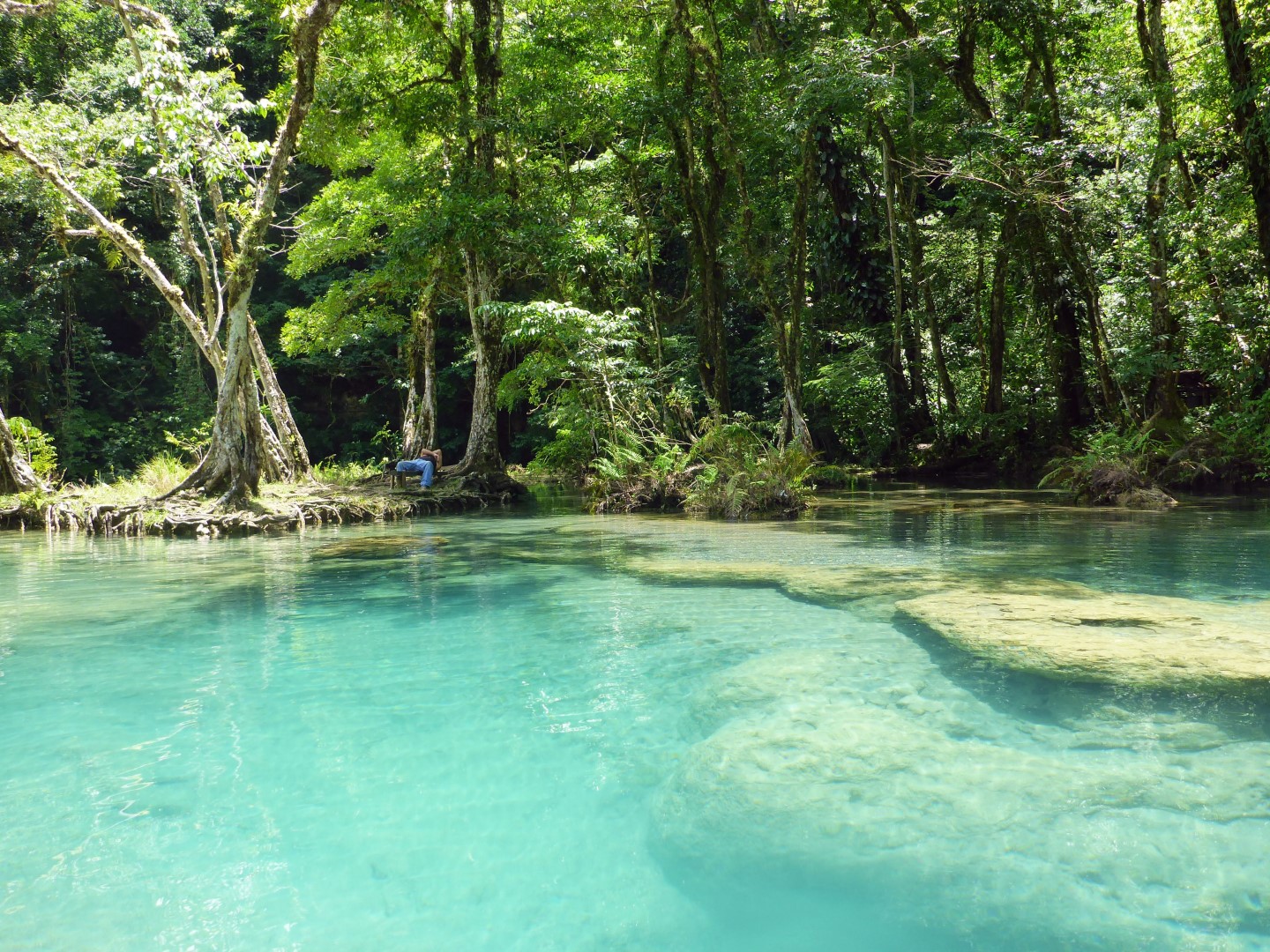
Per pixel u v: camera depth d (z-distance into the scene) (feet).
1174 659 9.37
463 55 46.93
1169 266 47.06
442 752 7.55
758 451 39.40
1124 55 53.16
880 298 67.10
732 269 63.93
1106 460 37.55
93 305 95.40
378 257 90.38
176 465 40.14
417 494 41.55
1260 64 36.27
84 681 9.93
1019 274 61.77
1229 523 26.76
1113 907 4.82
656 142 57.82
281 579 18.07
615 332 45.73
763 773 6.86
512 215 46.14
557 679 9.86
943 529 26.17
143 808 6.38
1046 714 8.10
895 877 5.25
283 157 34.37
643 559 20.24
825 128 61.62
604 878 5.37
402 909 4.98
